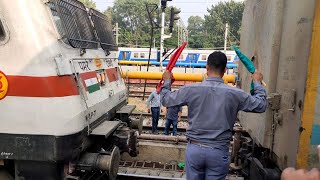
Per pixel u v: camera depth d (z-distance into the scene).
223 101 3.25
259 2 4.32
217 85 3.33
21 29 3.38
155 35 50.19
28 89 3.38
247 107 3.24
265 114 3.75
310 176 1.70
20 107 3.41
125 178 5.45
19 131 3.44
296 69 3.08
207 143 3.28
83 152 4.25
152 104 8.97
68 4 4.26
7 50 3.39
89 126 3.97
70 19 4.19
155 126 9.12
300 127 2.88
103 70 5.10
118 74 6.23
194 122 3.35
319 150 1.78
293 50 3.19
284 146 3.30
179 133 9.09
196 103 3.33
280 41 3.62
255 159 4.09
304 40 2.93
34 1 3.46
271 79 3.71
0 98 3.43
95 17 5.47
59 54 3.50
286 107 3.29
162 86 3.58
